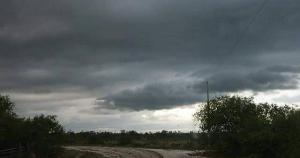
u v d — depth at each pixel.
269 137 44.38
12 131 43.38
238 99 52.88
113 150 74.94
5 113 43.69
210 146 55.09
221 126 52.47
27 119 48.56
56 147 52.62
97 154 64.12
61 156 54.50
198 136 55.72
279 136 44.53
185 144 86.31
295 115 45.31
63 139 52.94
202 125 54.28
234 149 51.25
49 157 51.28
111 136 127.62
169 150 71.69
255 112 51.34
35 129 48.28
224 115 51.94
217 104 53.59
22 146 45.88
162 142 103.38
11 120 43.66
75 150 74.25
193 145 81.12
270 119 46.97
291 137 43.69
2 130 41.16
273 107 47.91
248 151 47.16
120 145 100.50
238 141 48.91
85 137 117.56
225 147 51.94
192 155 54.94
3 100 45.97
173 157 53.34
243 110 52.22
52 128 51.22
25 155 44.56
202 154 55.34
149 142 104.88
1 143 43.62
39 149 49.00
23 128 45.69
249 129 46.94
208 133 54.03
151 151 69.00
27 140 47.22
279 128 45.16
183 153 59.72
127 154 63.12
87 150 75.25
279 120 45.38
